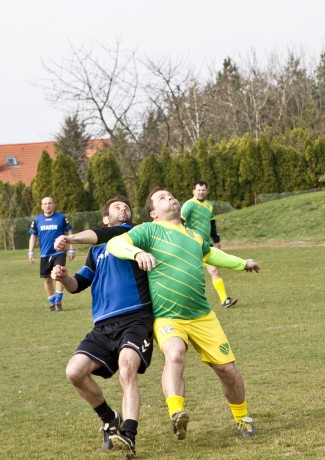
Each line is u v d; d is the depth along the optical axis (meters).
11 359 15.77
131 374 8.78
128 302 9.24
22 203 65.31
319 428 9.30
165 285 9.20
